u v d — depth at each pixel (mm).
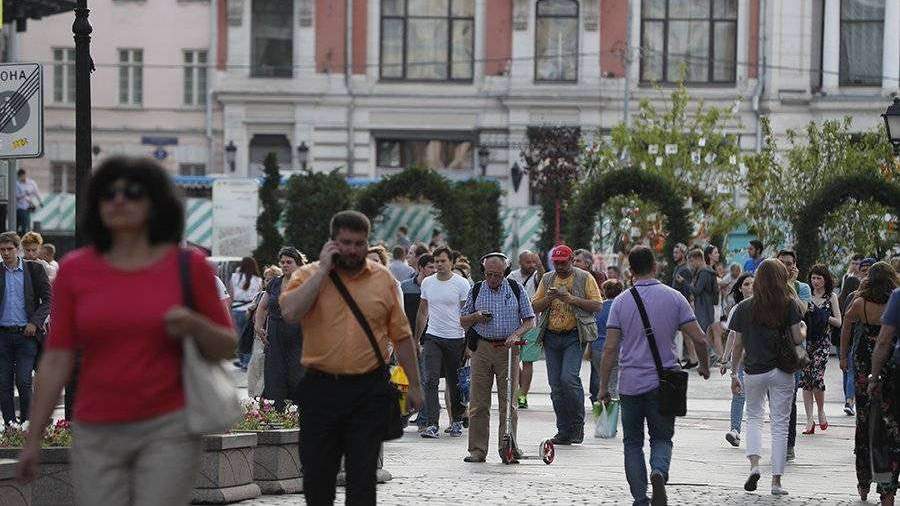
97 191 17547
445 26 139000
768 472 39969
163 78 140000
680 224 88812
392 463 39969
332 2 138875
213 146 139000
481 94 138000
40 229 110812
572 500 33156
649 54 137875
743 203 119188
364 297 24219
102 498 17594
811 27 137375
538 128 136625
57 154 140500
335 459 24391
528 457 41719
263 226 99375
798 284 49781
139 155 17969
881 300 35469
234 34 138625
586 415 55469
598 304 44875
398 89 138625
